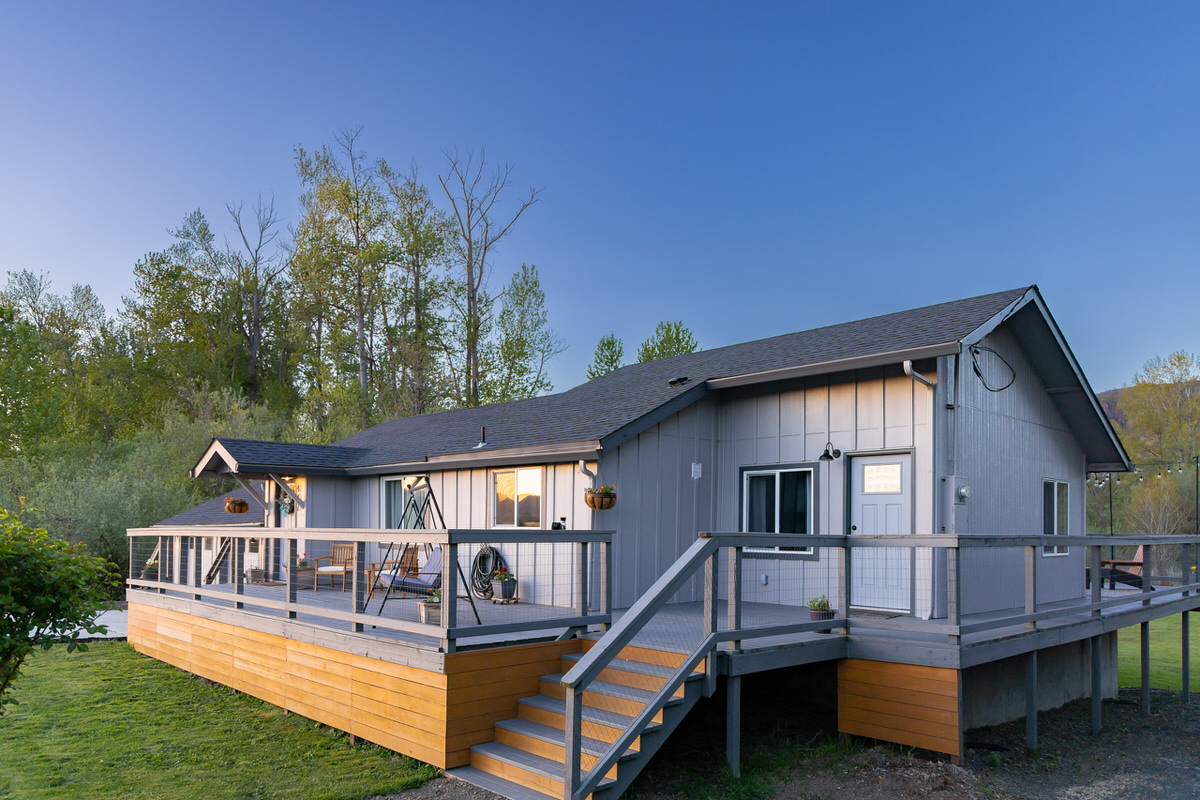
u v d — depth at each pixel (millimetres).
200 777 7152
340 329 36094
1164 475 37906
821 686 9375
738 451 12180
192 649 11750
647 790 7031
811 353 11398
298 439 32188
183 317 40344
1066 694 12258
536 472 11773
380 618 7863
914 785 7309
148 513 23797
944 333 9859
